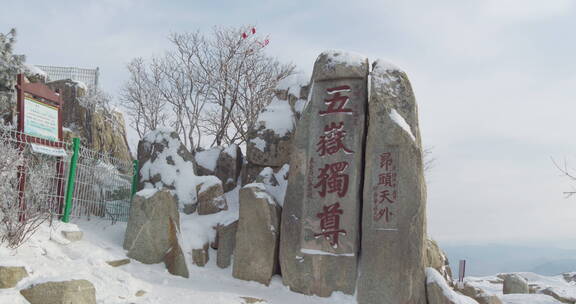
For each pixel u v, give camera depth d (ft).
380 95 29.01
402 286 26.32
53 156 29.48
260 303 24.93
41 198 26.94
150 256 29.30
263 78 64.75
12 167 25.14
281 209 31.32
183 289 25.13
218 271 30.48
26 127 27.45
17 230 23.29
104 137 52.24
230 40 64.28
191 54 64.44
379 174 28.09
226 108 61.00
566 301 41.75
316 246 28.45
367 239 27.58
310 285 27.99
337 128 29.63
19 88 27.20
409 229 26.96
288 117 40.34
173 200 30.12
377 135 28.55
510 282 43.55
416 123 28.89
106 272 24.11
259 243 29.66
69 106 48.83
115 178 37.19
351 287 27.27
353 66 29.84
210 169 41.83
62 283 19.40
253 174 40.09
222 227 31.71
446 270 39.91
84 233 29.89
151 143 39.14
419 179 27.55
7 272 19.72
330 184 29.04
